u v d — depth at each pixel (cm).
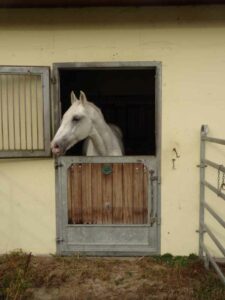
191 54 324
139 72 574
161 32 323
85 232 342
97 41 325
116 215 339
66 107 532
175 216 340
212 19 320
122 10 322
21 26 326
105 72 577
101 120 344
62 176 336
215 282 295
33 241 348
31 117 331
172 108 329
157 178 333
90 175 335
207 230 320
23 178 341
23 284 287
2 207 345
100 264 328
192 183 336
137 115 589
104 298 274
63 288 289
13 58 329
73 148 531
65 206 340
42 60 328
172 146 332
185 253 344
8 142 334
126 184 335
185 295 277
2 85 329
